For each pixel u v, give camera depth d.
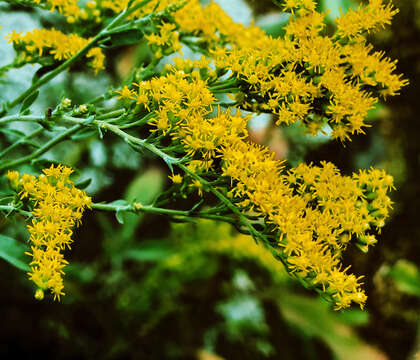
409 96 0.78
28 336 0.56
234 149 0.39
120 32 0.41
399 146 0.80
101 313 0.61
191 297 0.64
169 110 0.39
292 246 0.38
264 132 0.74
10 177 0.39
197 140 0.38
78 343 0.58
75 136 0.42
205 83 0.39
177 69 0.41
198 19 0.43
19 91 0.59
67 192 0.39
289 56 0.40
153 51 0.42
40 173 0.41
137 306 0.62
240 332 0.63
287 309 0.65
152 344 0.61
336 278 0.38
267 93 0.40
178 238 0.66
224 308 0.64
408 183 0.79
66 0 0.43
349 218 0.40
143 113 0.40
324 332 0.64
